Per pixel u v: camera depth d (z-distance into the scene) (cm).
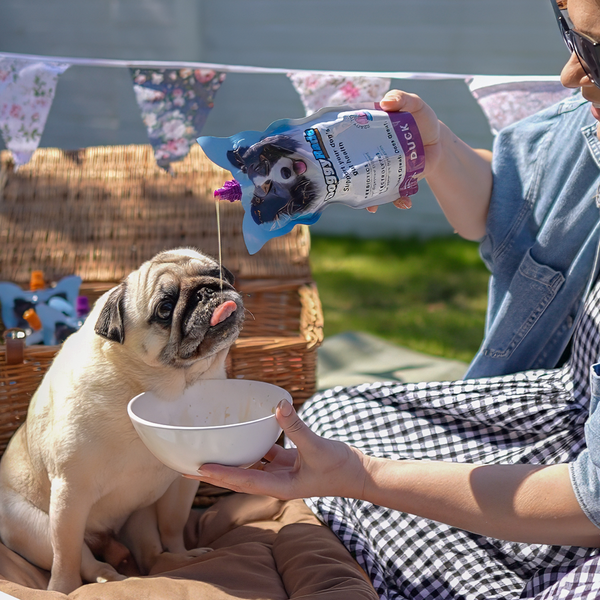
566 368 169
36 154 298
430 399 176
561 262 173
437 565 147
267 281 271
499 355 186
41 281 261
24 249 276
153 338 149
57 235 281
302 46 630
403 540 154
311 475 130
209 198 294
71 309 247
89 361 156
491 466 131
